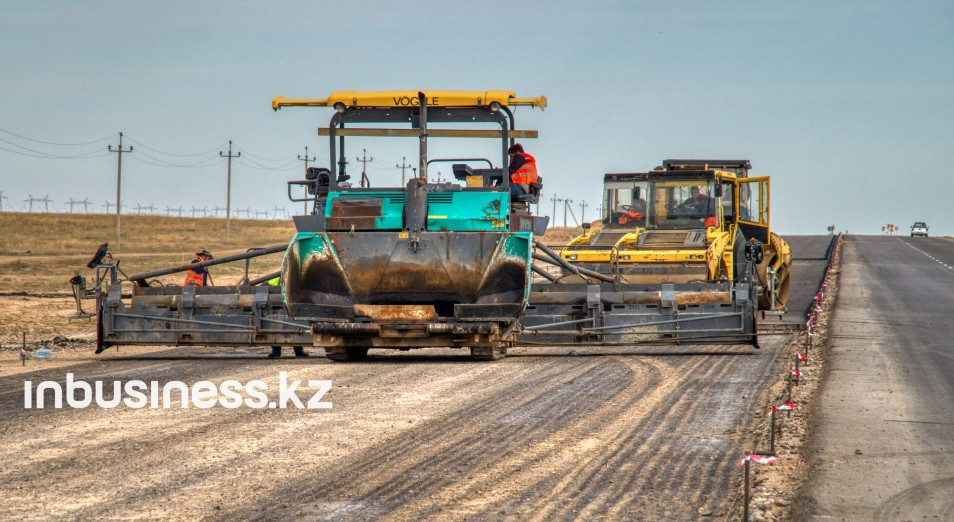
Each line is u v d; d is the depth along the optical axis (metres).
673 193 87.81
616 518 27.42
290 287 58.41
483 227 58.50
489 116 59.56
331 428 40.50
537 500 29.36
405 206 59.28
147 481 31.80
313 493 30.27
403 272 59.00
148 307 65.38
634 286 64.00
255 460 34.75
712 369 58.31
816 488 29.78
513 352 67.94
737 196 90.38
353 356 63.78
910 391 48.88
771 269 96.75
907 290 134.50
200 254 69.69
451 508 28.53
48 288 161.50
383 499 29.55
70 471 33.16
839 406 44.31
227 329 64.12
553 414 43.59
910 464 32.94
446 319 59.12
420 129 59.59
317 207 62.81
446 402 46.88
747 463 26.66
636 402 46.69
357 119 60.44
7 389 51.66
